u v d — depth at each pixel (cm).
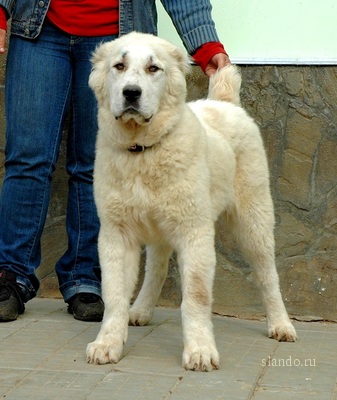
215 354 417
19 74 519
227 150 489
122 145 433
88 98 531
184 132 436
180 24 527
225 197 494
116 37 525
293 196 574
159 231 455
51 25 519
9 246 532
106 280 441
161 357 438
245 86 580
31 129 520
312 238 573
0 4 508
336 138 568
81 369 411
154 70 431
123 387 382
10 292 524
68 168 554
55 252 604
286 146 574
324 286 571
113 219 445
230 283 583
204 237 437
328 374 412
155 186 434
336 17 576
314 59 571
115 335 431
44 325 511
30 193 528
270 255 512
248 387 385
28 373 404
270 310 504
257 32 588
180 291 589
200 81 588
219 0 593
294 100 573
